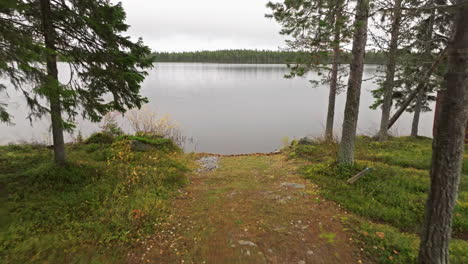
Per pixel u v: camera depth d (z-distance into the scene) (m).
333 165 7.65
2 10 4.21
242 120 22.44
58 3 5.60
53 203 5.07
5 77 4.52
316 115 24.84
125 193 5.84
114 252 3.87
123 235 4.25
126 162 8.02
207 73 90.88
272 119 23.00
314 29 4.89
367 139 13.15
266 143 16.30
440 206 3.13
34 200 5.10
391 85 10.51
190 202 5.93
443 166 3.02
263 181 7.65
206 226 4.75
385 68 9.03
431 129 20.05
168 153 10.26
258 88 47.97
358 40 6.59
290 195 6.27
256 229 4.63
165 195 6.07
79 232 4.24
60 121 5.31
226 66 161.62
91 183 6.13
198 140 16.67
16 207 4.79
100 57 6.12
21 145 9.66
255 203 5.80
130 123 14.12
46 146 9.95
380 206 5.40
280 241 4.26
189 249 4.05
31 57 3.99
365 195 5.97
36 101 5.11
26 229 4.20
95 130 14.55
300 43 5.77
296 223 4.84
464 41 2.59
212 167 9.68
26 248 3.76
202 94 37.78
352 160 7.50
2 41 4.07
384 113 12.38
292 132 18.88
